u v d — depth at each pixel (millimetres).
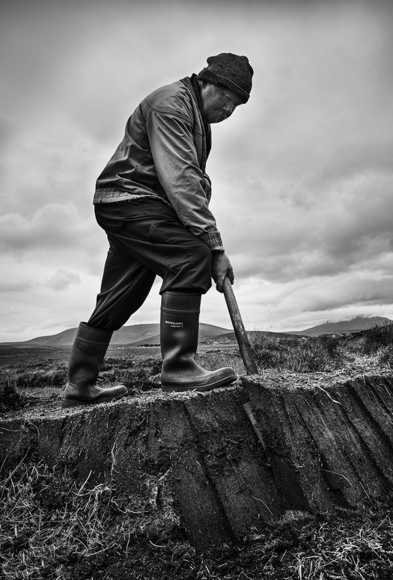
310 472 2168
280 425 2250
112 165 2738
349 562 1734
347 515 2062
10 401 3551
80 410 2537
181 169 2539
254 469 2240
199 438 2264
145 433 2268
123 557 1833
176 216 2621
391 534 1903
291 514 2064
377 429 2533
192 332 2604
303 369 4102
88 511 2064
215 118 2916
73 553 1871
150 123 2652
